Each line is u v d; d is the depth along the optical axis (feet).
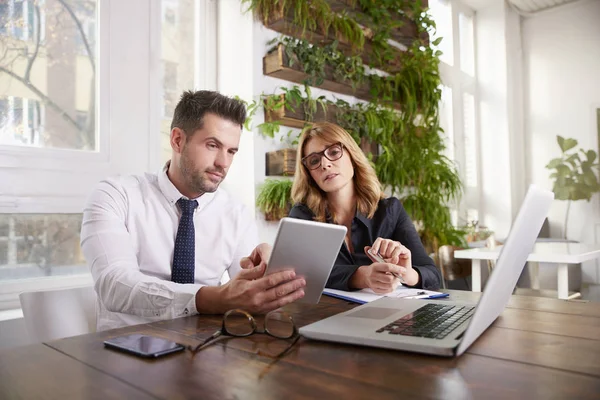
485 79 16.53
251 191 8.04
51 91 6.35
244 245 5.27
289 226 2.79
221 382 1.85
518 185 16.76
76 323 4.09
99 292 3.71
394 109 10.96
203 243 4.96
